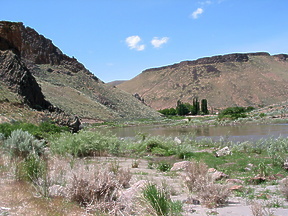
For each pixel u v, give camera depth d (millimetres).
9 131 18625
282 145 18078
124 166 13789
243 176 10633
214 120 66500
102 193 6395
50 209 5695
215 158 16125
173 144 22219
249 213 5477
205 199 6605
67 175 8422
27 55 123812
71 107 86000
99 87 130125
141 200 5727
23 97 36188
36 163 7980
